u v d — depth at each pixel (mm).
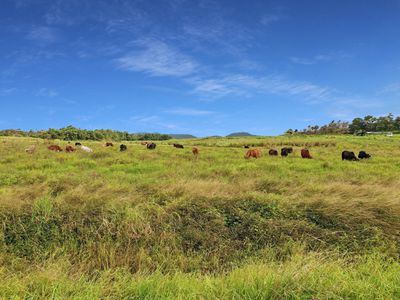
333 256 5410
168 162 16484
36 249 5828
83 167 15039
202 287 4145
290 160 18453
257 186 8680
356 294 3891
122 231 6090
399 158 20422
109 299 4031
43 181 10461
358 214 6512
